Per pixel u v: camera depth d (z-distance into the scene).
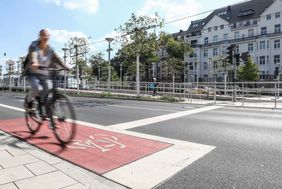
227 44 71.69
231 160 4.55
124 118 9.17
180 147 5.34
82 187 3.45
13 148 5.10
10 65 49.91
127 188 3.48
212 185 3.56
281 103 16.62
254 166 4.25
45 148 5.12
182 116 9.75
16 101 15.85
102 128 7.24
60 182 3.58
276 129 7.23
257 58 66.88
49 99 5.55
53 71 5.52
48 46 5.57
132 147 5.30
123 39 23.83
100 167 4.16
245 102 17.80
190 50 72.38
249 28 68.75
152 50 23.81
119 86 27.50
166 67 66.00
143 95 23.52
